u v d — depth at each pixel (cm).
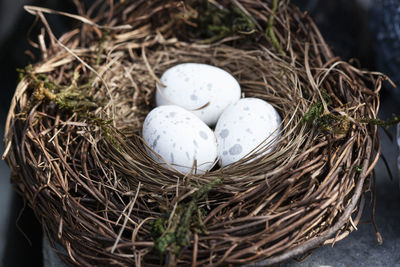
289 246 23
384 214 28
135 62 29
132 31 30
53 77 28
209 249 23
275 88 28
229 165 26
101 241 24
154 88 29
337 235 24
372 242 27
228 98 28
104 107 27
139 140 27
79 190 25
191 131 26
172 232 23
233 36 30
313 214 23
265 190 24
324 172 25
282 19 29
